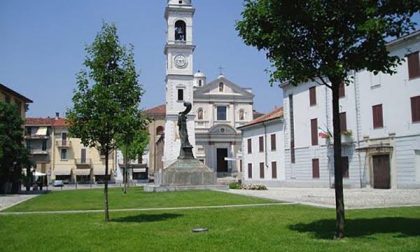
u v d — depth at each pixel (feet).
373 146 118.01
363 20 34.22
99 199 96.37
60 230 45.09
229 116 271.90
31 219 56.34
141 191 132.05
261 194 101.09
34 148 263.90
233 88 275.18
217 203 75.56
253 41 38.09
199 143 262.88
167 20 234.17
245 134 204.03
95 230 44.32
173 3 231.91
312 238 36.40
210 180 127.95
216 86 273.13
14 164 142.51
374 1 34.04
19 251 33.83
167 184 124.57
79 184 251.19
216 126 263.90
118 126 51.65
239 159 261.85
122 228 45.62
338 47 35.99
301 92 155.02
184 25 233.35
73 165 266.36
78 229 45.44
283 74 36.91
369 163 120.88
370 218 48.16
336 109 37.01
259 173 188.65
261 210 60.64
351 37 34.91
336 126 36.99
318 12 34.47
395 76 112.47
